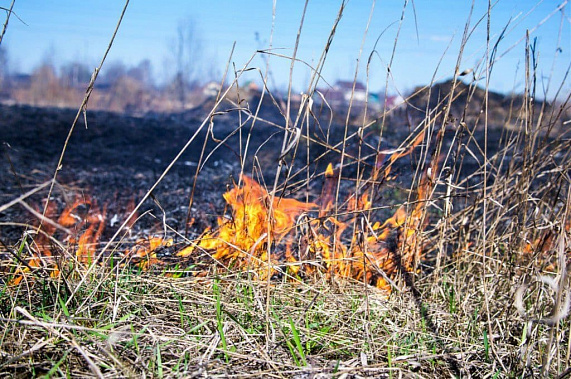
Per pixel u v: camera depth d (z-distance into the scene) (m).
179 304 2.21
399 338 2.17
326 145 2.63
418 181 2.74
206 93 36.31
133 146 10.39
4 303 2.12
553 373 1.93
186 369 1.78
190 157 9.48
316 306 2.36
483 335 2.24
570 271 2.06
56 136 10.34
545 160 2.65
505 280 2.54
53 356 1.80
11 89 32.53
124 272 2.48
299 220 2.76
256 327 2.15
